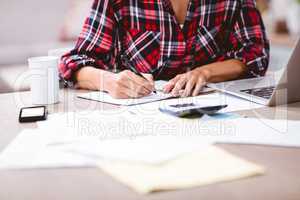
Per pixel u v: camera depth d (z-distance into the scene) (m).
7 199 0.58
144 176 0.63
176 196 0.58
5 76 2.59
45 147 0.77
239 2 1.59
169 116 0.98
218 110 1.00
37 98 1.12
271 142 0.79
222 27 1.59
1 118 0.99
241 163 0.68
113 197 0.58
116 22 1.53
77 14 3.29
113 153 0.72
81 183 0.62
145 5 1.52
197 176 0.63
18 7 3.18
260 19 1.61
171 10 1.51
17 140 0.81
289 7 3.05
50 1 3.26
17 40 3.20
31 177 0.65
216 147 0.75
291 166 0.68
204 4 1.54
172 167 0.67
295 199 0.58
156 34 1.53
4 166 0.68
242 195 0.58
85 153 0.72
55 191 0.60
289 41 2.78
